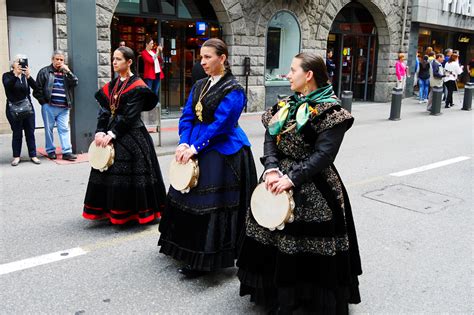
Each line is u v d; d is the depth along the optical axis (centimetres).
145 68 1222
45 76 809
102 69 1146
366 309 373
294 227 318
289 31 1528
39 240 489
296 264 320
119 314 359
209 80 412
